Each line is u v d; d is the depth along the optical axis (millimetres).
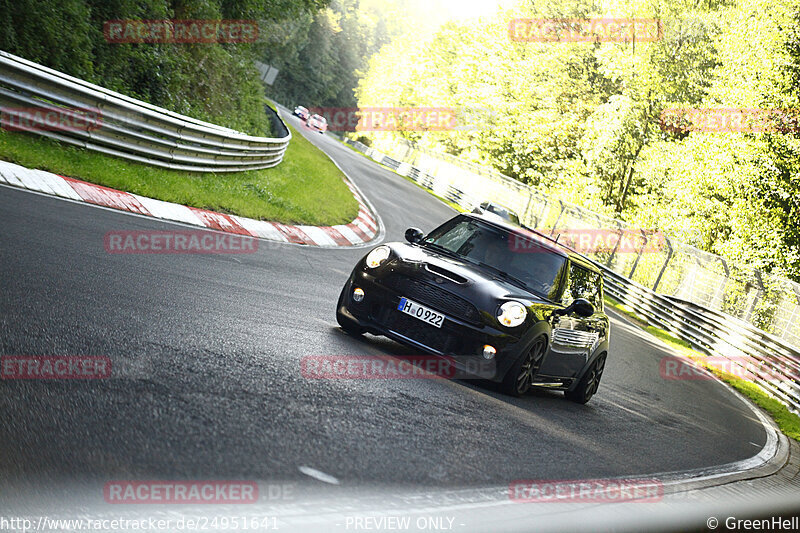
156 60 25531
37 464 3752
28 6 19109
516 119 71375
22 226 10031
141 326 6969
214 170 22344
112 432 4336
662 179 48719
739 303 28719
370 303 9172
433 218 42938
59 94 15812
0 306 6348
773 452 11820
